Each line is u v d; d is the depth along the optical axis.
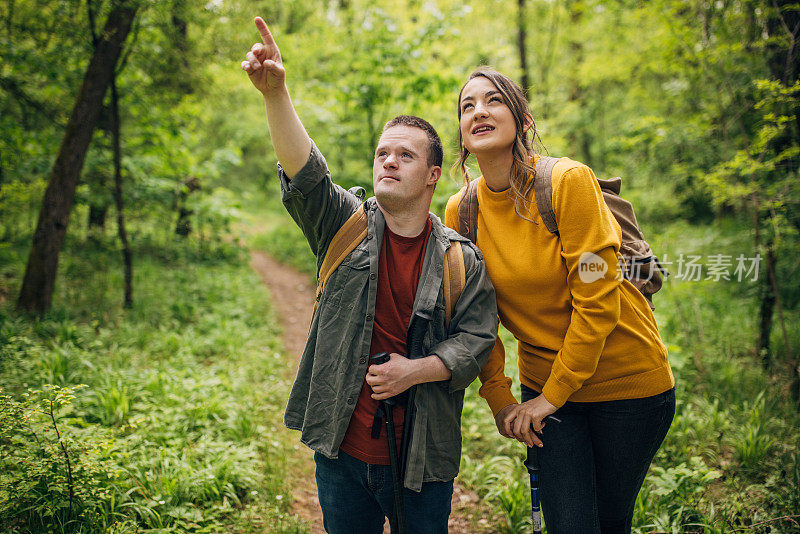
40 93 5.98
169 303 5.75
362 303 1.50
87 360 3.77
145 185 7.20
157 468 2.65
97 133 6.14
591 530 1.69
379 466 1.52
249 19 5.61
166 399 3.38
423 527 1.57
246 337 5.11
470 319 1.54
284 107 1.37
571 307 1.64
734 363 4.16
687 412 3.32
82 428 2.88
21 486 2.10
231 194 9.16
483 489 2.87
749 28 4.10
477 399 3.75
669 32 4.66
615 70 7.31
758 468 2.90
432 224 1.58
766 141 3.53
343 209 1.56
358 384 1.49
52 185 4.91
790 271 4.62
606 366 1.64
